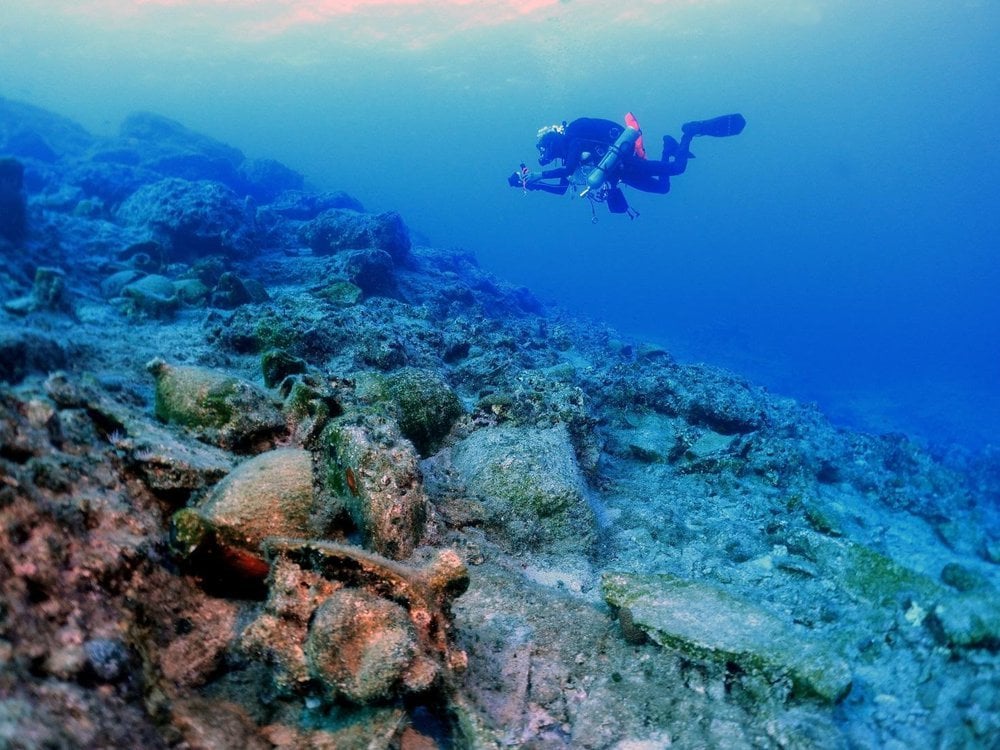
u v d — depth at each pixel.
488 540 4.57
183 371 4.46
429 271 16.08
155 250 11.83
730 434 8.27
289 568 2.64
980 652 3.32
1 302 7.69
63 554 2.29
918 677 3.32
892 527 6.53
